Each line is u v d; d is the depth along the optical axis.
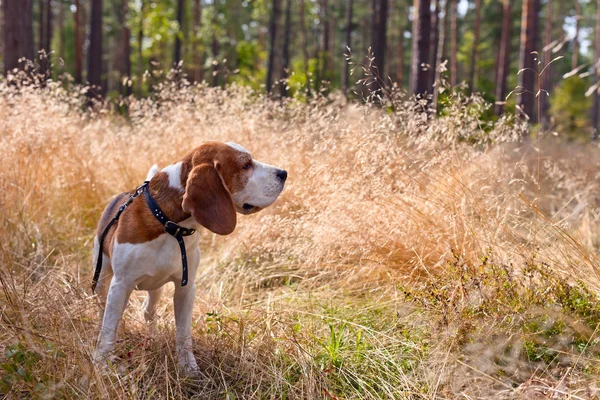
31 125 5.65
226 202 2.92
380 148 4.33
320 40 43.66
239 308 3.92
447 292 3.39
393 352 3.33
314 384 2.96
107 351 2.92
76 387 2.63
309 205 4.52
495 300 3.33
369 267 4.11
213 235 5.33
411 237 4.11
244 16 38.03
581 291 3.41
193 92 6.85
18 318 3.12
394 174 4.43
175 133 6.20
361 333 3.54
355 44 43.75
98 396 2.58
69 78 7.03
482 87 21.92
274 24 28.34
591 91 5.30
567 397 2.77
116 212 3.19
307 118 5.36
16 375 2.61
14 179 5.18
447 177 4.32
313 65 27.72
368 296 4.09
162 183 3.04
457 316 3.24
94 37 19.17
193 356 3.19
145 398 2.86
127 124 7.25
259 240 4.73
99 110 7.32
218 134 5.96
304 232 4.43
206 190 2.88
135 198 3.09
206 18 27.56
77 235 5.39
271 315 3.72
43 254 4.72
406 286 3.86
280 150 5.34
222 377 3.01
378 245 4.13
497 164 4.81
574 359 3.03
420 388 2.99
